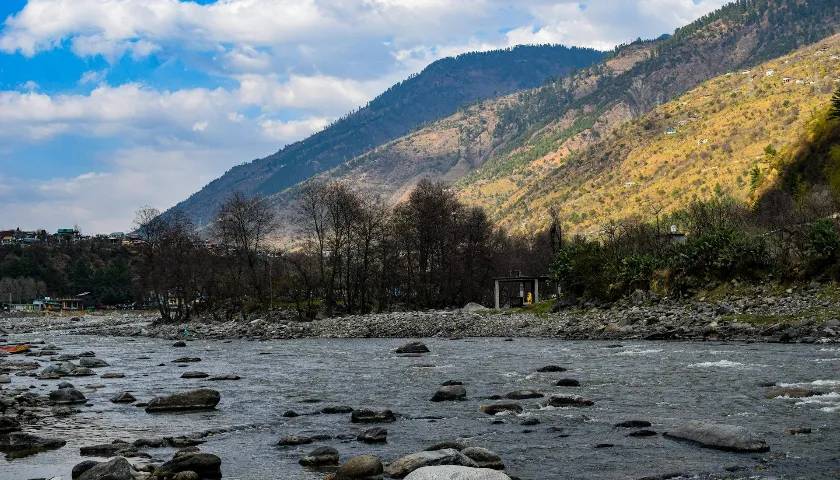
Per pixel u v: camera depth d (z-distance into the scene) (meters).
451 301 125.25
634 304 72.00
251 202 124.00
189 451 19.41
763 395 27.09
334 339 77.69
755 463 17.84
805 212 111.12
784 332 47.72
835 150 166.50
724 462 18.03
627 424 22.72
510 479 15.14
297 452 20.80
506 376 36.16
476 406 27.48
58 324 154.38
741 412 24.06
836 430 20.97
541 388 31.31
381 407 28.00
